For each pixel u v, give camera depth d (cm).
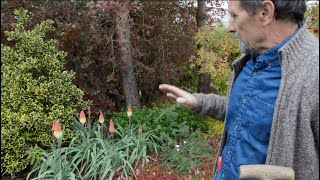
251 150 105
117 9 390
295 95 91
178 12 499
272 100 100
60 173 306
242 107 108
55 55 415
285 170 88
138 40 487
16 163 390
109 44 475
